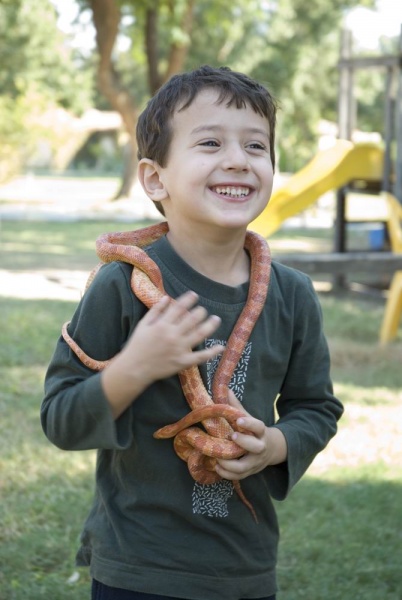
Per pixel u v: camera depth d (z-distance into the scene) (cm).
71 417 246
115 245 266
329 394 294
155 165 274
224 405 252
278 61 4619
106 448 249
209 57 4300
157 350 230
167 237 277
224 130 261
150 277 261
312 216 3625
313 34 4522
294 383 290
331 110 5272
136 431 261
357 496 545
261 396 274
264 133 267
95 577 266
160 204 287
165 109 267
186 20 2733
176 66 2802
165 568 259
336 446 654
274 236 2606
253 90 268
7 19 3925
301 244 2352
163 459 262
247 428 249
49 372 265
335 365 938
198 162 258
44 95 4562
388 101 1460
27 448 619
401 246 1148
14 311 1192
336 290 1603
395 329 1083
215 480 260
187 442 258
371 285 1692
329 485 568
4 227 2717
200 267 271
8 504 519
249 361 269
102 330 260
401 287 1072
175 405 262
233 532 267
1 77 4291
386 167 1442
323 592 426
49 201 4225
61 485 554
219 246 269
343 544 479
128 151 4262
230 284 273
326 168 1391
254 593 271
